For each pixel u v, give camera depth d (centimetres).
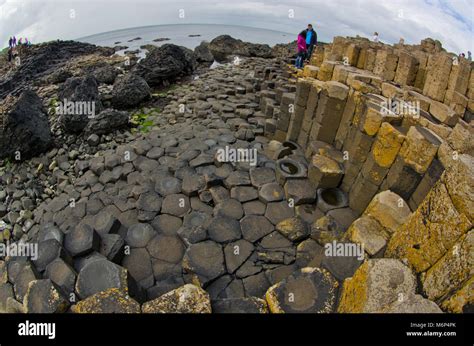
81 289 387
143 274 505
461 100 545
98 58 2511
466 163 322
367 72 753
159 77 1667
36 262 442
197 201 668
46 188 905
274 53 2689
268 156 820
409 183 487
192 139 923
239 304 358
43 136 1033
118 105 1369
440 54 583
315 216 602
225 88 1453
